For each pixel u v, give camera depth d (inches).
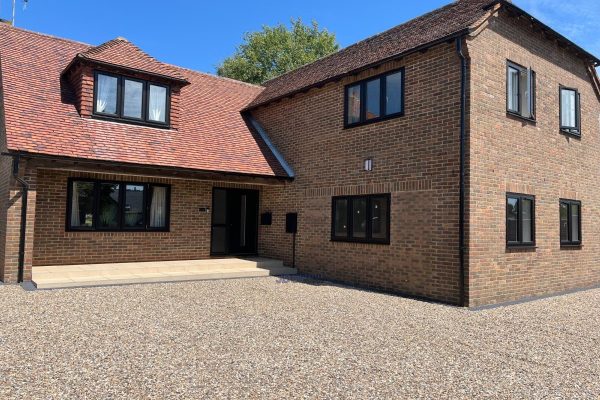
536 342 246.4
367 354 216.4
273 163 548.7
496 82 383.2
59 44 556.4
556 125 452.8
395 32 510.3
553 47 456.1
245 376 182.2
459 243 355.6
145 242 505.7
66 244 456.1
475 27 358.3
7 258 380.8
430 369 197.0
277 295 374.0
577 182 480.1
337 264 474.6
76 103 474.6
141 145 468.1
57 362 193.3
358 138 459.8
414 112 402.3
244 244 596.1
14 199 382.6
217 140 543.8
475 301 351.3
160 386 169.3
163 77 508.7
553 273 437.4
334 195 484.4
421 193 390.6
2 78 451.2
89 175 471.5
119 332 244.4
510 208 392.8
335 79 480.7
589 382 184.9
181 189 534.3
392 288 411.8
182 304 327.3
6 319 264.8
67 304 315.3
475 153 358.0
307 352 216.7
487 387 177.2
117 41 511.5
